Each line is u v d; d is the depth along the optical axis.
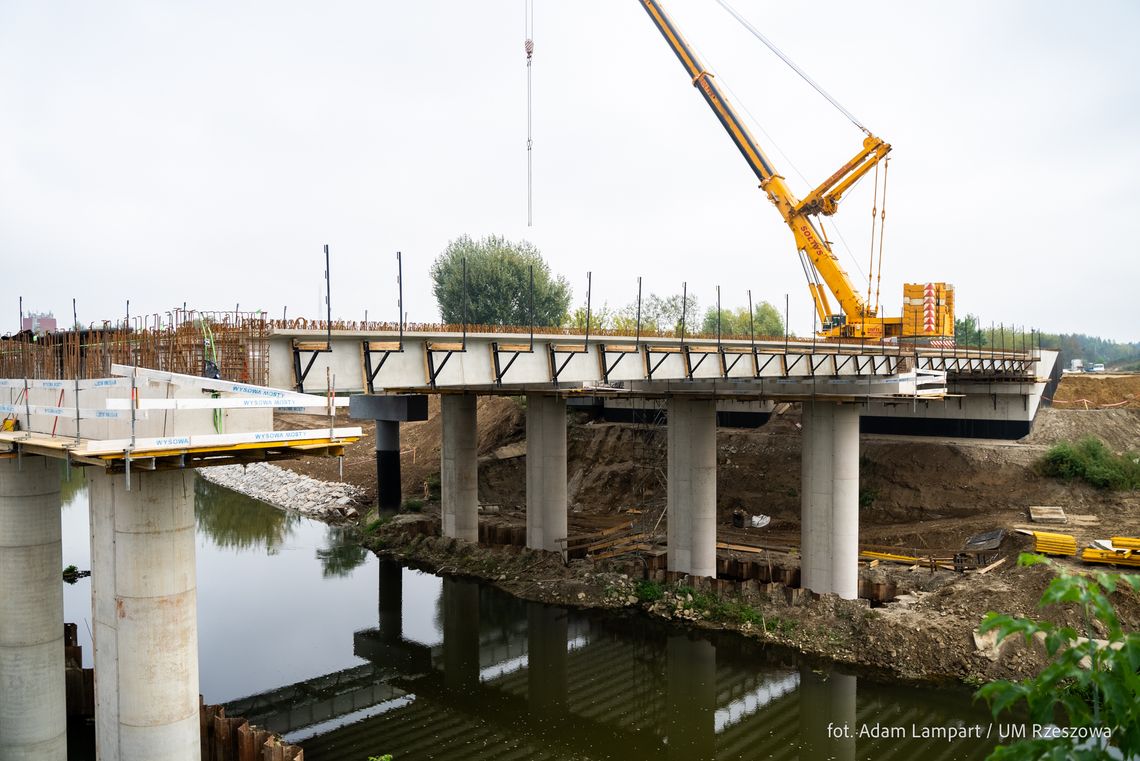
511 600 46.91
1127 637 5.68
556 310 98.94
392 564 54.38
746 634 39.97
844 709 32.47
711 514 45.91
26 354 30.91
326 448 22.53
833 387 40.25
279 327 25.38
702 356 42.56
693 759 29.39
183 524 22.11
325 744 30.44
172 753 21.91
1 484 25.36
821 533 41.19
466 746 30.48
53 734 26.31
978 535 46.75
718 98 57.69
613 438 70.44
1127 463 51.38
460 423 55.16
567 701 34.47
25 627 25.66
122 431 21.77
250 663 37.72
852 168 52.16
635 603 44.69
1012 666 33.38
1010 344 113.12
